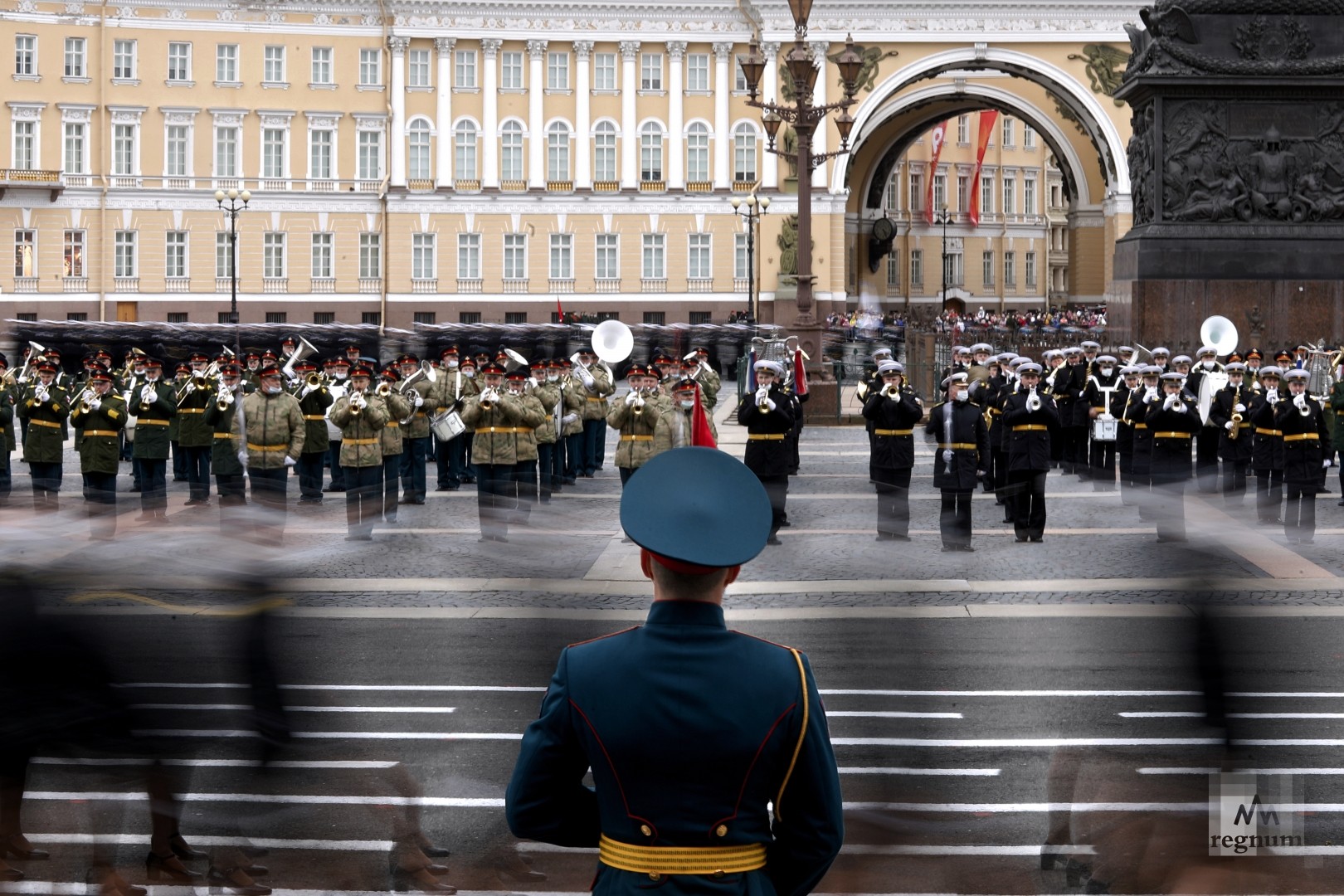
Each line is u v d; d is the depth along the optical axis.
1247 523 11.36
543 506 20.52
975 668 15.09
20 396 36.09
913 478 26.33
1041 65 85.44
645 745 5.65
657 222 85.12
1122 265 41.66
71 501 15.73
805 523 20.83
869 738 12.33
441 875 9.86
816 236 85.00
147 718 9.85
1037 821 10.65
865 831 10.28
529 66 83.69
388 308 83.50
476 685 14.57
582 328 67.00
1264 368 27.42
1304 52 39.25
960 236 109.62
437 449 31.39
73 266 79.69
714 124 85.06
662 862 5.67
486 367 27.20
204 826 10.19
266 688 10.73
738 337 70.31
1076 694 14.04
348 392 25.77
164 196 80.62
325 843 10.24
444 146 83.44
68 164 79.31
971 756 11.99
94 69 79.31
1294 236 39.56
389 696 14.12
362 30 82.38
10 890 9.42
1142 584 15.16
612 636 5.90
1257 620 10.63
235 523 11.15
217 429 26.31
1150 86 39.69
